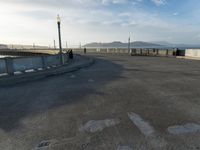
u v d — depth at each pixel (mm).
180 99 6133
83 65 16859
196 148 3240
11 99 6531
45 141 3578
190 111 5031
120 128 4078
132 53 41188
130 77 10633
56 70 13188
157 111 5066
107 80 9789
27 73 11734
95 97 6523
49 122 4477
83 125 4273
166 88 7754
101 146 3354
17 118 4762
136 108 5324
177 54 32094
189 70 13539
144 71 13133
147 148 3256
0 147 3410
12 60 11266
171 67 15516
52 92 7430
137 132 3877
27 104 5914
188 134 3754
